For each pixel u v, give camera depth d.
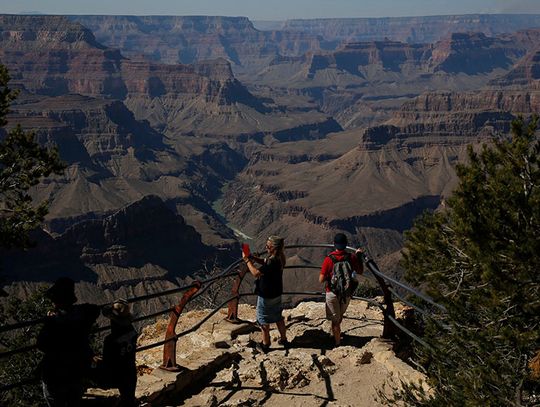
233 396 12.75
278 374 13.37
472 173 13.33
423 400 11.96
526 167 13.55
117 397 11.87
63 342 9.48
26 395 23.97
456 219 12.98
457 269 16.55
